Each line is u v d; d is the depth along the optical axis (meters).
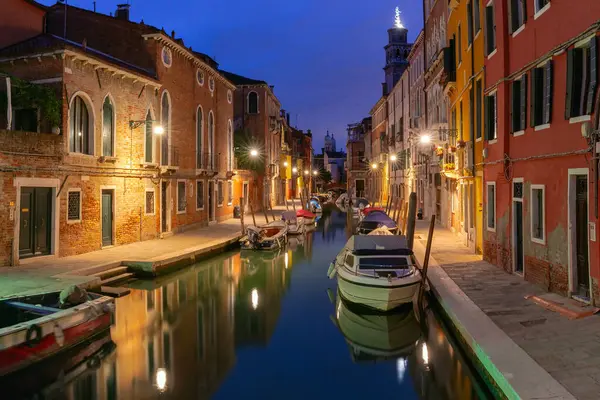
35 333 7.49
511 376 5.53
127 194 17.05
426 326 10.38
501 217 11.55
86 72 14.59
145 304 12.20
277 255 20.05
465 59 15.56
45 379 7.68
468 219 15.31
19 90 12.73
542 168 9.26
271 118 42.28
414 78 30.52
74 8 19.69
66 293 8.81
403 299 10.41
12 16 16.14
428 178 25.69
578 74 7.96
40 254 13.27
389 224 21.34
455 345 8.11
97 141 15.23
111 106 16.08
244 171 32.84
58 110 13.50
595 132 7.30
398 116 37.72
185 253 15.56
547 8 8.96
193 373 8.06
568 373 5.60
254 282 15.08
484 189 12.88
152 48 19.08
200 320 11.13
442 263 12.70
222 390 7.42
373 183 53.75
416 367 8.37
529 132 9.88
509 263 11.10
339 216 41.75
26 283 10.57
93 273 12.46
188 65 22.20
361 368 8.31
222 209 28.00
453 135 17.53
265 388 7.52
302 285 14.70
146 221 18.38
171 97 20.36
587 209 7.89
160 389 7.45
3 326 8.70
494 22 12.31
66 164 13.70
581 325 7.12
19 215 12.52
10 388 7.11
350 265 11.56
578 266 8.27
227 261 18.31
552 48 8.75
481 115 13.38
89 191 14.91
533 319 7.63
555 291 8.84
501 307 8.37
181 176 21.56
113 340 9.62
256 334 10.15
